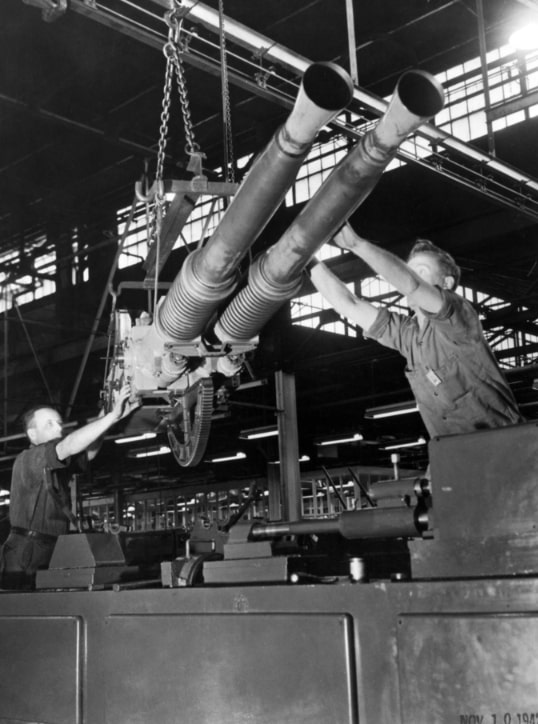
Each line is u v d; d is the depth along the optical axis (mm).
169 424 4520
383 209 16641
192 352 3502
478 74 15867
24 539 4184
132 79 15352
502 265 16094
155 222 3578
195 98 15695
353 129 10078
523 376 15859
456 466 2461
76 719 3160
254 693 2666
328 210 2482
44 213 21203
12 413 21406
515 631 2146
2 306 23031
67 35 14172
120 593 3127
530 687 2107
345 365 19250
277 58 7547
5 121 17172
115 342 4199
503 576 2256
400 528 2729
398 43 14609
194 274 3045
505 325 18438
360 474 20578
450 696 2248
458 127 16484
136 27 7188
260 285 2986
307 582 2756
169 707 2891
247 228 2688
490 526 2375
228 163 4586
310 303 21344
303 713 2545
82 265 21406
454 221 15906
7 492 20094
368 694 2428
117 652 3080
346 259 17250
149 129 16938
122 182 19719
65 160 18984
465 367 2938
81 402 21203
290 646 2598
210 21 6961
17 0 13359
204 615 2838
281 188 2525
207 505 24047
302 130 2305
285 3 13438
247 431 17422
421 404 3104
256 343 3510
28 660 3391
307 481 21688
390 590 2418
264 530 3166
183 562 3223
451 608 2297
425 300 2824
